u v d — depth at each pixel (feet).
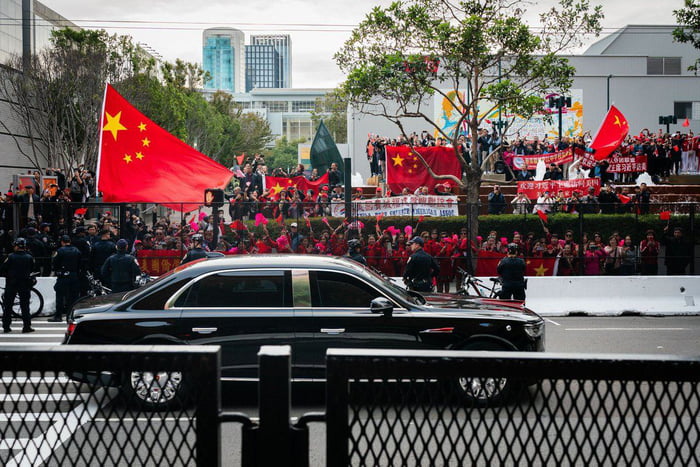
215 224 48.42
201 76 173.88
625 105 129.29
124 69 116.67
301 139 431.02
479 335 22.21
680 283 47.14
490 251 50.34
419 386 6.93
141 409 7.13
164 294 22.27
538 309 46.37
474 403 6.92
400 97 62.90
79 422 7.12
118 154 47.91
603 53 154.20
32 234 46.57
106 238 42.45
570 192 69.62
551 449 6.88
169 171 49.08
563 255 51.26
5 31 127.85
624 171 86.89
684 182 90.89
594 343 34.83
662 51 152.97
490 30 59.62
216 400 6.97
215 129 196.03
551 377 6.83
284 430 7.04
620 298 46.88
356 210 52.31
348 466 6.86
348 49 61.72
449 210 60.75
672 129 130.62
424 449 6.89
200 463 7.00
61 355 6.93
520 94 63.46
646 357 6.79
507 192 83.71
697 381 6.77
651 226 60.70
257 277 22.54
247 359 21.77
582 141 85.35
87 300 24.67
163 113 134.10
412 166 74.43
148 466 13.75
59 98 106.73
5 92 109.91
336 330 21.84
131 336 21.66
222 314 21.88
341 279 22.66
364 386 6.91
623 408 15.93
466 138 86.17
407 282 37.01
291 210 51.80
